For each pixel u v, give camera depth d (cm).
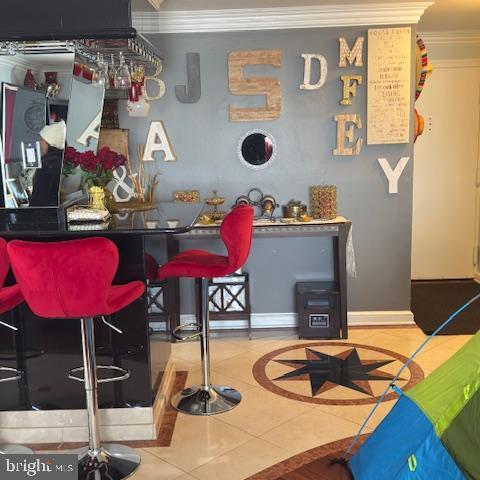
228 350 405
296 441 271
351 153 436
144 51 330
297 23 424
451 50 570
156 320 331
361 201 445
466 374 175
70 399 277
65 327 274
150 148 440
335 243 446
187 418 299
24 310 273
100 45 297
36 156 310
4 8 279
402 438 179
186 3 397
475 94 578
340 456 206
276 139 440
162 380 313
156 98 435
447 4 446
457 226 598
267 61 428
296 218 427
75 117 319
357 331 440
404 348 398
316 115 436
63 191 318
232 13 419
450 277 601
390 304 455
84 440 279
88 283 214
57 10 277
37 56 308
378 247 450
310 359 380
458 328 442
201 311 309
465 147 586
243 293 429
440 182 591
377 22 423
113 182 439
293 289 458
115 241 266
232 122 439
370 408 304
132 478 243
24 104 312
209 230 412
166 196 446
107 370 276
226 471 247
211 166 443
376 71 426
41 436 279
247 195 446
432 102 579
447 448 169
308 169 442
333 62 429
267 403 314
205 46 430
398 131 432
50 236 256
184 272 287
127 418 277
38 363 276
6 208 312
